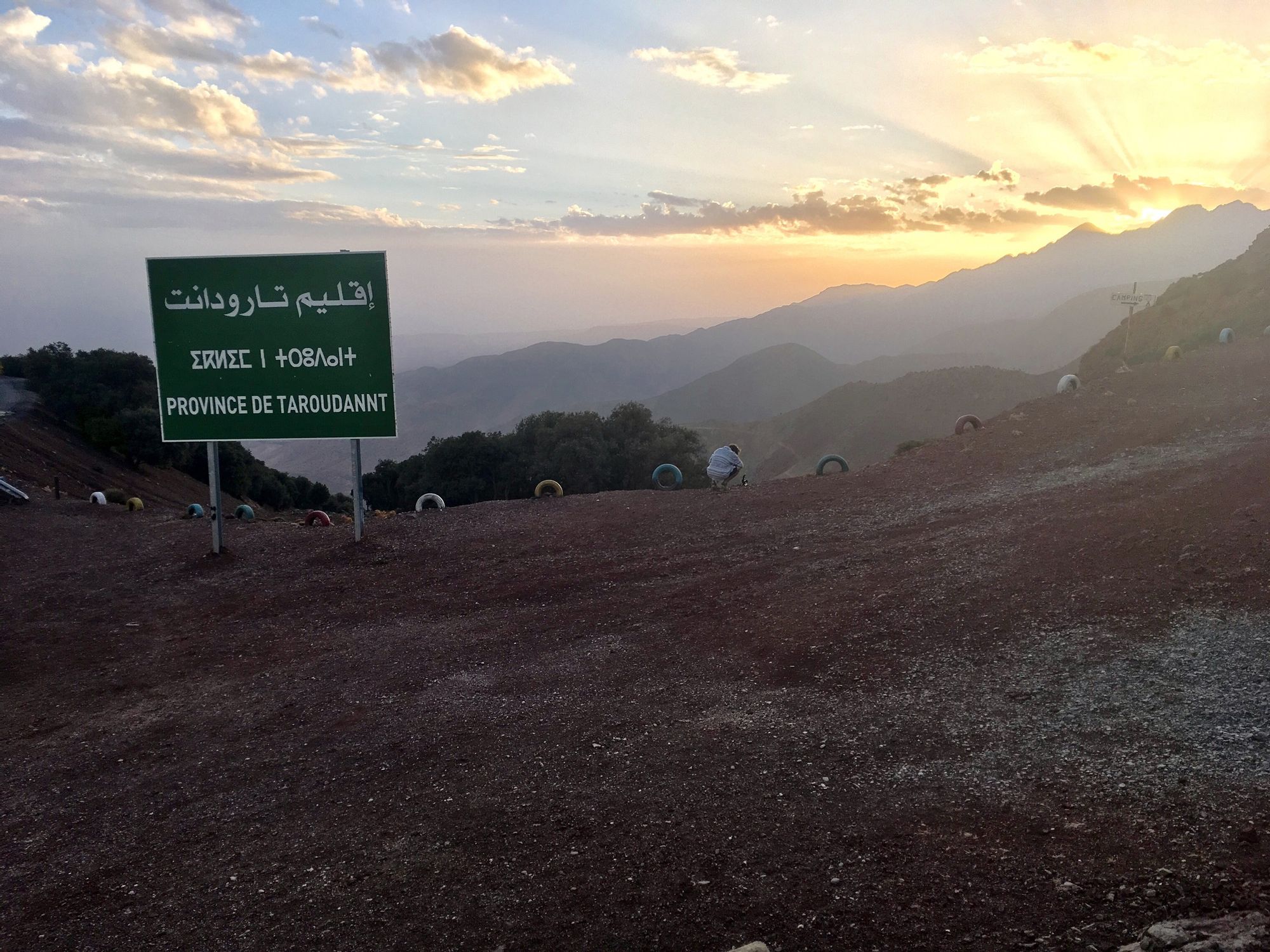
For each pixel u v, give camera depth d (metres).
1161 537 10.16
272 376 14.86
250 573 14.57
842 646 8.58
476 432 51.44
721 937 4.13
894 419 160.25
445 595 12.82
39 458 39.06
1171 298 57.25
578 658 9.52
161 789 6.99
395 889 4.94
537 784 6.24
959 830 4.88
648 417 50.78
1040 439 18.73
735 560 13.20
